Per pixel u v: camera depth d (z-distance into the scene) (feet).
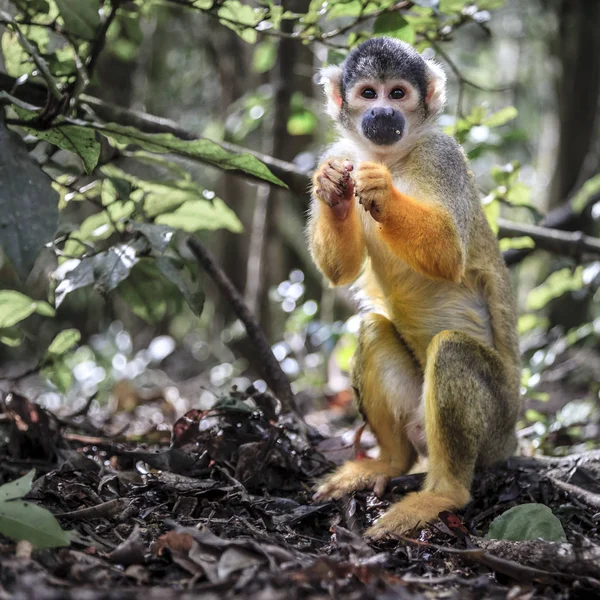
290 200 53.98
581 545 15.20
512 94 60.44
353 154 22.68
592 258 31.27
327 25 35.27
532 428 27.27
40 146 24.34
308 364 38.75
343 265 21.21
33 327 49.16
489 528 17.40
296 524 18.43
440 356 19.27
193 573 13.78
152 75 55.16
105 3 22.57
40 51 22.11
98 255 20.79
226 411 21.86
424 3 21.99
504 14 56.75
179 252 23.58
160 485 18.74
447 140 21.58
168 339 42.80
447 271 19.67
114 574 13.66
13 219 15.55
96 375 38.24
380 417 21.71
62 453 21.08
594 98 51.24
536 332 42.37
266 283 38.88
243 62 46.24
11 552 13.66
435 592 13.51
